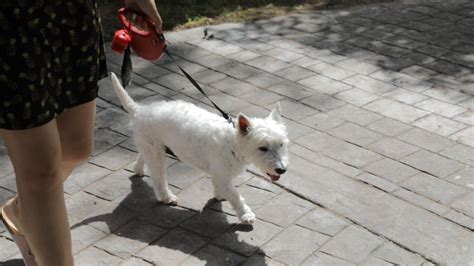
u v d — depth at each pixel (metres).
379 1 8.08
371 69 6.00
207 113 3.63
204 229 3.59
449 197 3.95
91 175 4.12
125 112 5.04
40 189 2.26
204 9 7.50
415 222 3.68
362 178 4.16
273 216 3.72
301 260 3.32
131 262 3.27
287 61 6.15
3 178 4.06
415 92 5.52
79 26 2.32
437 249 3.44
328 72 5.91
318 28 7.05
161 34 3.14
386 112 5.14
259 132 3.30
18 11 2.06
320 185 4.06
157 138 3.70
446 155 4.48
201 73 5.84
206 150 3.53
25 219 2.33
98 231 3.53
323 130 4.82
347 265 3.29
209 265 3.26
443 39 6.78
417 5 7.93
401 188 4.05
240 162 3.47
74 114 2.48
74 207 3.76
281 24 7.16
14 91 2.11
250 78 5.76
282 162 3.33
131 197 3.90
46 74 2.20
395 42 6.67
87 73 2.42
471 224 3.67
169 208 3.79
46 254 2.36
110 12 7.25
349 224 3.66
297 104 5.26
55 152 2.25
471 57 6.32
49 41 2.21
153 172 3.78
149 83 5.60
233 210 3.79
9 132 2.17
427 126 4.91
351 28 7.07
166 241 3.47
